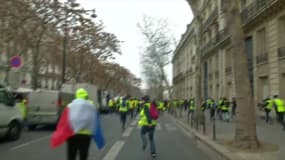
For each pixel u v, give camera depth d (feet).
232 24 39.50
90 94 114.11
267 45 81.35
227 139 46.57
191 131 61.46
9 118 45.98
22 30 78.64
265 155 33.71
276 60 75.56
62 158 32.99
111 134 57.11
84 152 20.84
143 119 35.29
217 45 127.34
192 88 201.77
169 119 109.91
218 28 130.21
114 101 148.05
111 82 244.83
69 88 103.91
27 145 42.42
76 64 134.92
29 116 63.67
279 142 43.21
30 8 73.36
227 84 118.73
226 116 84.64
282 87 73.82
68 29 79.00
